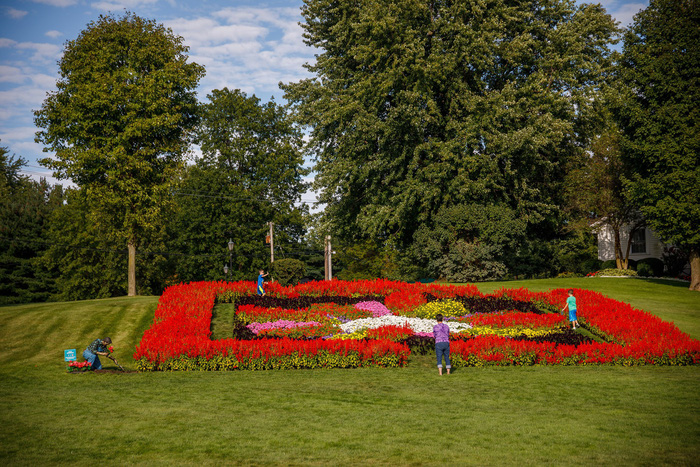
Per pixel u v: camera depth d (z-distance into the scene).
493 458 6.91
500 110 29.23
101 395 10.77
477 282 30.69
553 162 35.28
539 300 22.17
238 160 50.84
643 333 16.23
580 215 36.88
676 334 16.20
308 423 8.66
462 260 30.11
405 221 33.62
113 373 13.34
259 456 7.04
